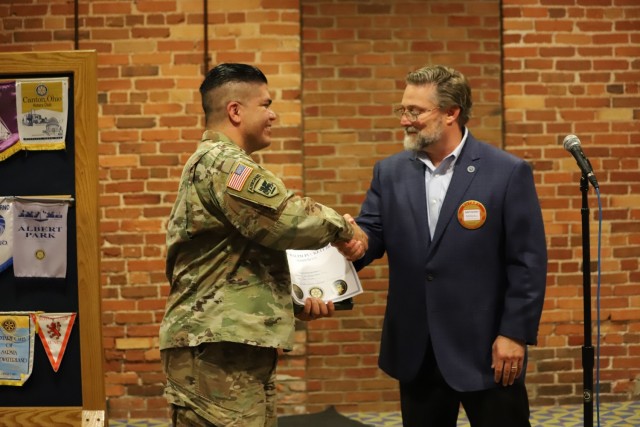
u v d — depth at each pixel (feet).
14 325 9.46
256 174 7.74
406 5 15.55
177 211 8.07
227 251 7.89
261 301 7.88
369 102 15.60
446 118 8.83
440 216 8.71
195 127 15.31
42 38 15.21
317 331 15.60
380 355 9.29
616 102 15.57
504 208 8.61
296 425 14.55
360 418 15.07
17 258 9.39
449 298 8.64
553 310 15.58
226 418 7.78
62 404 9.51
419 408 9.03
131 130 15.30
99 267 9.38
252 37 15.21
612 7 15.52
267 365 8.07
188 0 15.21
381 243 9.45
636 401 15.60
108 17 15.21
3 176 9.36
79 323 9.39
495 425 8.55
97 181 9.30
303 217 7.78
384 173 9.35
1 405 9.52
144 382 15.38
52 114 9.29
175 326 7.92
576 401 15.58
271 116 8.46
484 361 8.58
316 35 15.49
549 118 15.51
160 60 15.26
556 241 15.55
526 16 15.44
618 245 15.60
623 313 15.60
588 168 9.05
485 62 15.64
